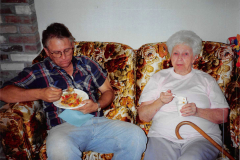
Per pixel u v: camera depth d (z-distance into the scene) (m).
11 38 1.81
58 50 1.22
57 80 1.34
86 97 1.29
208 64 1.45
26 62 1.92
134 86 1.51
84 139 1.28
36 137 1.25
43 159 1.26
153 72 1.49
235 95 1.32
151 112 1.31
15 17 1.73
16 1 1.67
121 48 1.47
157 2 1.66
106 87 1.44
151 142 1.29
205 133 1.19
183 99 1.20
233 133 1.31
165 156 1.18
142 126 1.48
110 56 1.48
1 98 1.22
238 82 1.36
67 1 1.73
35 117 1.25
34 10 1.77
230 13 1.64
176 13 1.69
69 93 1.28
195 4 1.64
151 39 1.79
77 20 1.78
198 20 1.69
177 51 1.35
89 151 1.31
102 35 1.82
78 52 1.55
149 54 1.47
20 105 1.18
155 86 1.41
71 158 1.14
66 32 1.24
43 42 1.26
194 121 1.27
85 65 1.41
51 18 1.80
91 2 1.71
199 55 1.46
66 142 1.16
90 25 1.79
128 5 1.69
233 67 1.41
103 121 1.36
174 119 1.29
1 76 1.98
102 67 1.46
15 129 1.11
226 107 1.29
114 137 1.27
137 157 1.21
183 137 1.25
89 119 1.34
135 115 1.50
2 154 1.35
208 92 1.36
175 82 1.38
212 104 1.32
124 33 1.79
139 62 1.49
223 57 1.42
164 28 1.74
